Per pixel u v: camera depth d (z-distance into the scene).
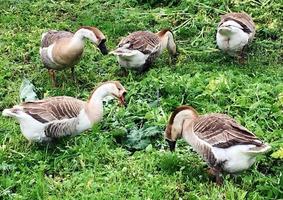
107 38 14.08
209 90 11.31
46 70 12.64
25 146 9.88
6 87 12.00
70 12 15.38
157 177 8.91
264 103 10.76
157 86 11.56
